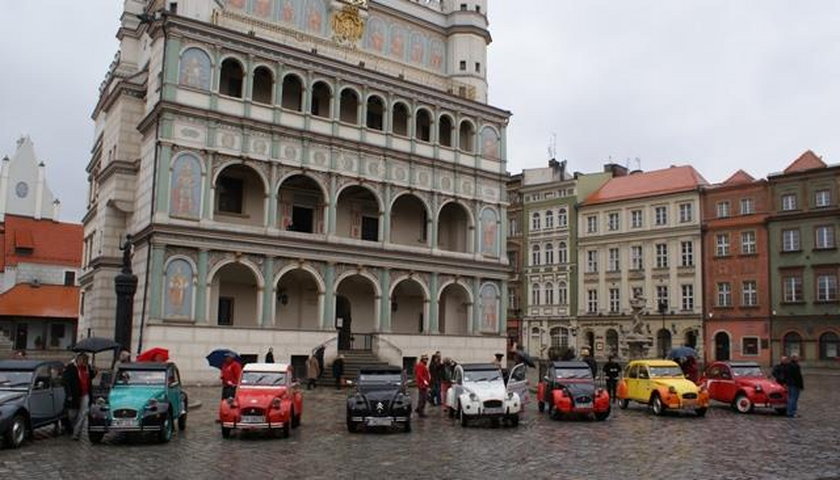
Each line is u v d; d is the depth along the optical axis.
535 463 17.88
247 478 15.76
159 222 41.47
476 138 56.88
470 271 55.06
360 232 53.06
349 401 24.00
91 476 15.82
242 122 45.06
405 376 25.61
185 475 16.03
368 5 54.69
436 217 53.56
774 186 67.81
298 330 45.81
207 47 44.56
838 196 64.12
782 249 66.75
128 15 56.62
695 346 70.38
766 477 15.99
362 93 50.91
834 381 51.47
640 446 20.77
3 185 92.06
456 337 53.62
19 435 19.88
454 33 59.47
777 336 66.12
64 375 21.67
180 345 41.53
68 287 83.44
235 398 22.50
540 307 82.50
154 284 41.16
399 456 18.95
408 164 52.53
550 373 29.33
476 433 23.81
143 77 51.53
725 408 32.72
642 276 74.81
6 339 74.56
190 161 43.22
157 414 20.66
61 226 92.88
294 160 47.06
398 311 54.69
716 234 70.88
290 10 50.59
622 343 74.81
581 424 26.39
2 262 85.69
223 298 46.38
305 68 48.28
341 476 16.08
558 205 82.19
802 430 24.45
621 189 79.69
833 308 63.25
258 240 44.81
